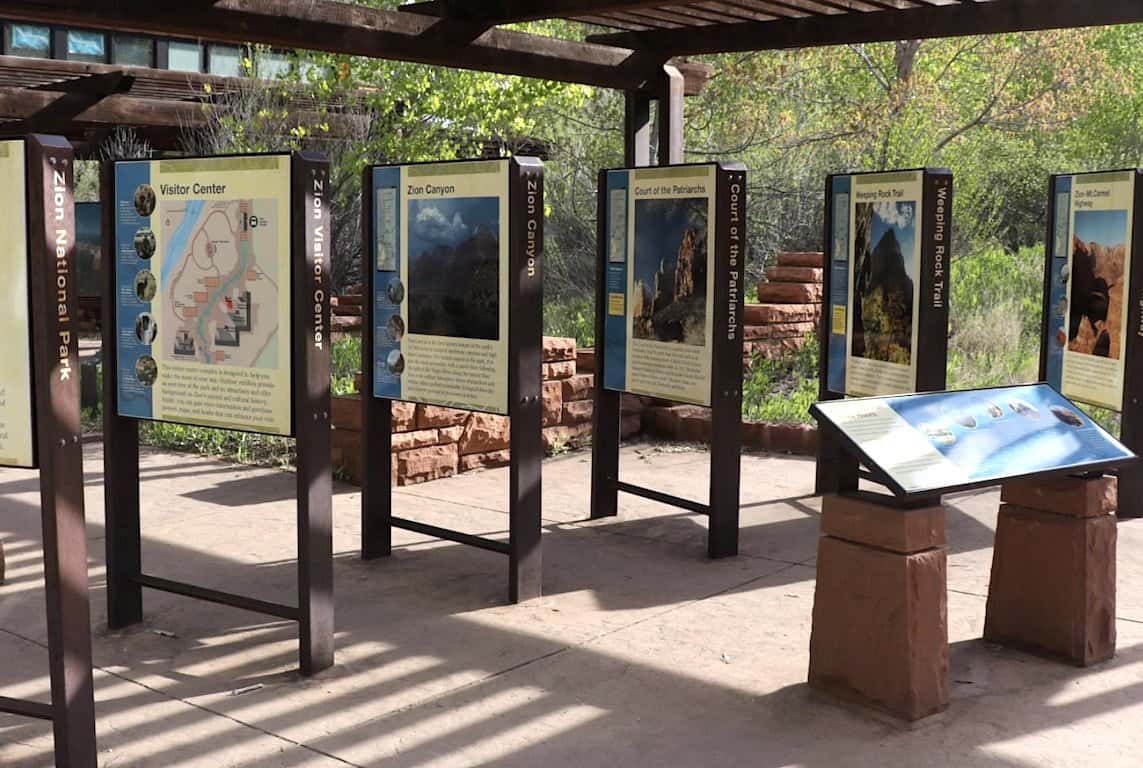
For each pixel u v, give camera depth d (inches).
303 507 193.5
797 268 501.0
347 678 194.5
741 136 809.5
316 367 193.2
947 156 800.9
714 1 327.9
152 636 215.8
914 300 291.3
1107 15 309.6
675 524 300.4
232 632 217.5
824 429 180.4
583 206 802.2
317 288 192.7
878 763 160.2
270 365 196.7
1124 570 252.1
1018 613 202.4
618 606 232.5
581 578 252.5
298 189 189.8
